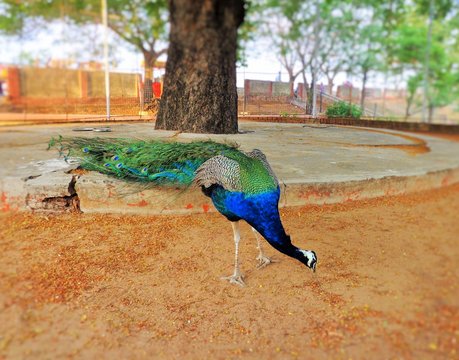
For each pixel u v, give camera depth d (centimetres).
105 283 147
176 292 144
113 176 219
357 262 142
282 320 126
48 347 108
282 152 294
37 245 172
